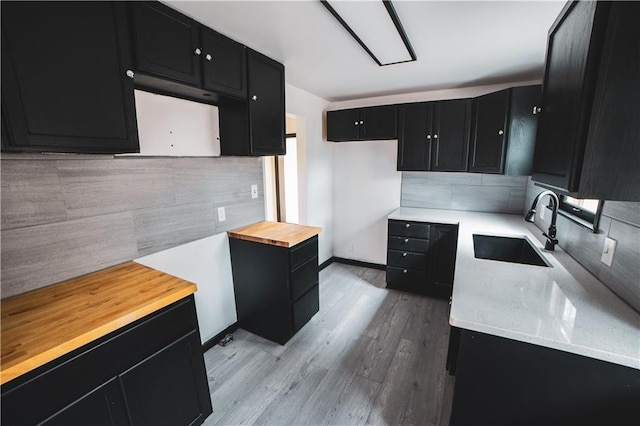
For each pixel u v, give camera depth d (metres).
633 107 0.82
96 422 1.08
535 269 1.54
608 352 0.87
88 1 1.12
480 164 2.71
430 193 3.37
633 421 0.91
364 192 3.72
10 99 0.96
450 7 1.43
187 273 2.01
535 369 1.01
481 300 1.21
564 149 1.03
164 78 1.41
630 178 0.85
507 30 1.67
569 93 1.00
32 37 0.99
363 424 1.57
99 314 1.12
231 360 2.09
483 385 1.10
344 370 1.98
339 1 1.36
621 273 1.21
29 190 1.26
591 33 0.83
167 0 1.34
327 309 2.81
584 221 1.61
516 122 2.39
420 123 2.98
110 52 1.20
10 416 0.87
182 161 1.90
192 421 1.46
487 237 2.32
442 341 2.29
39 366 0.91
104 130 1.21
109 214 1.55
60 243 1.38
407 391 1.79
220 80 1.71
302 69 2.37
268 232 2.29
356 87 2.96
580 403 0.97
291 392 1.79
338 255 4.06
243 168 2.38
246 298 2.37
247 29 1.65
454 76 2.58
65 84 1.08
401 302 2.94
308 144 3.28
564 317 1.07
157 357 1.26
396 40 1.78
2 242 1.21
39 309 1.16
